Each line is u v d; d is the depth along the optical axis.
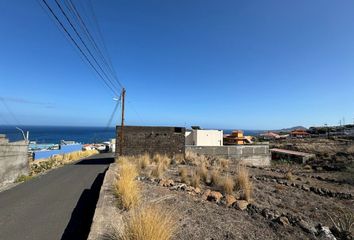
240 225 5.58
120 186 7.04
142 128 22.02
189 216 5.82
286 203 9.20
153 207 5.27
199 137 34.78
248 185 10.04
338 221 7.12
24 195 9.26
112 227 4.58
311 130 98.94
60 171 16.58
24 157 14.31
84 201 8.14
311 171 24.61
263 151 29.22
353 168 23.61
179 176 12.62
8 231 5.52
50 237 5.18
